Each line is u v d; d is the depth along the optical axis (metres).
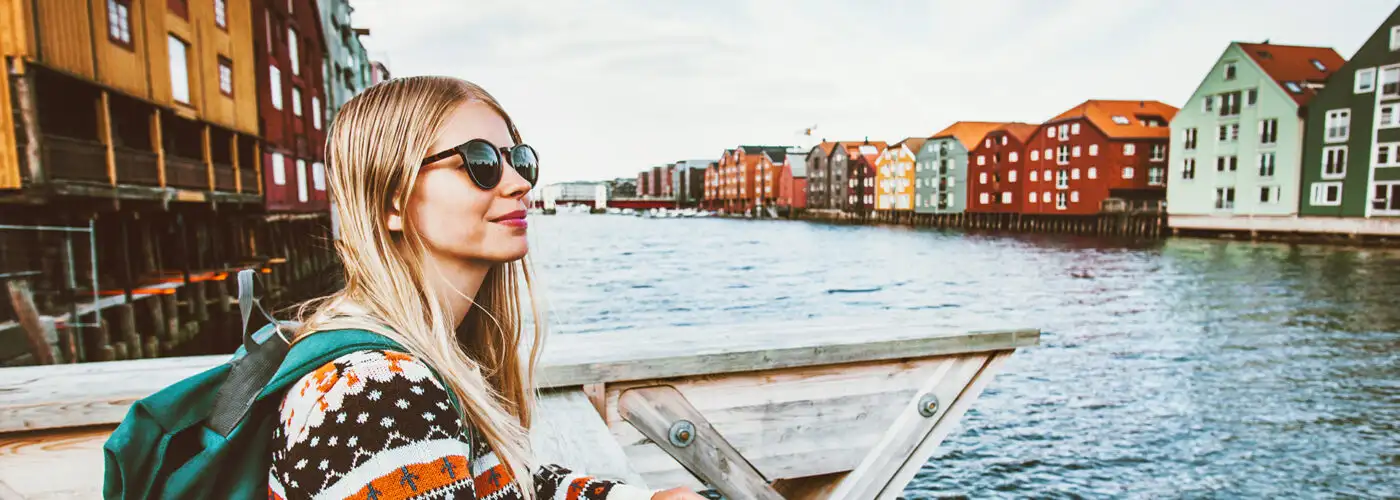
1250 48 46.53
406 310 0.64
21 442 1.33
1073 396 11.44
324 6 32.78
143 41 15.22
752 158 123.62
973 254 43.28
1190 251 41.66
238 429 0.56
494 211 0.69
